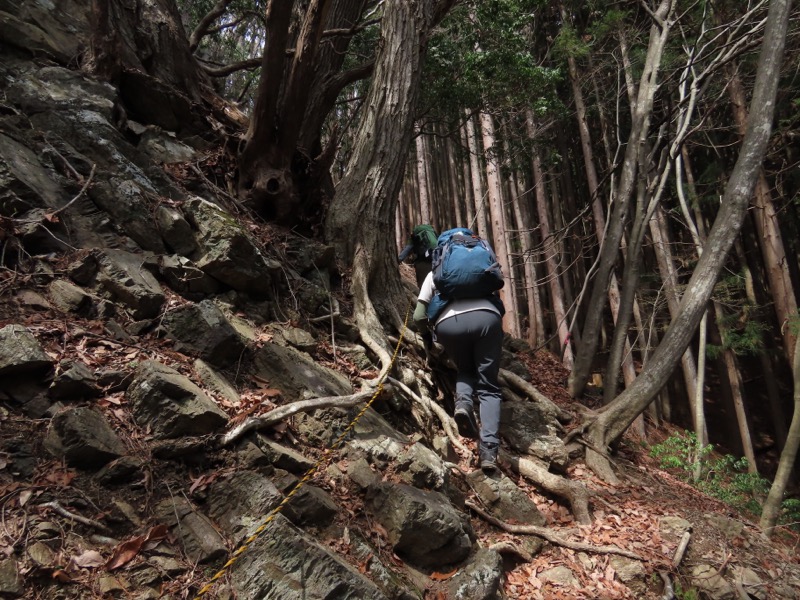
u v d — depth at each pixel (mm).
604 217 13336
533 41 12664
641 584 3057
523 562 3066
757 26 6852
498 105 8789
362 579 2123
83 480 2051
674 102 10688
